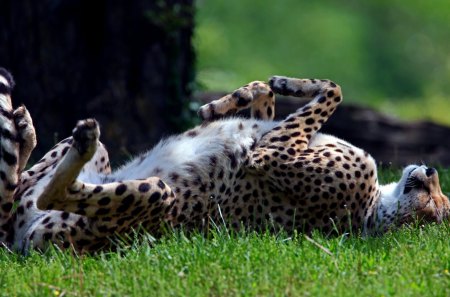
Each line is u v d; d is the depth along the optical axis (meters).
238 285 11.88
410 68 71.62
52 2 22.52
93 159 14.71
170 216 14.29
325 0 75.31
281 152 15.06
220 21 70.56
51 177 14.29
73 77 22.81
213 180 14.70
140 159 14.85
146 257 12.77
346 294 11.52
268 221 15.17
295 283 11.90
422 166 15.69
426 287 11.80
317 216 15.24
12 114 13.79
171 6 23.34
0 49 22.36
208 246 13.20
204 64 62.72
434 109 54.34
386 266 12.46
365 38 72.69
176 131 23.53
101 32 23.02
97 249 13.89
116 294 11.74
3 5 22.38
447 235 14.15
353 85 69.56
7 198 13.62
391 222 15.55
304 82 16.12
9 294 12.03
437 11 74.94
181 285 11.94
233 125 15.12
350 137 27.17
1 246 13.97
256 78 60.47
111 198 13.37
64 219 13.82
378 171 19.05
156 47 23.28
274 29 70.81
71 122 22.81
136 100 23.17
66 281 12.34
